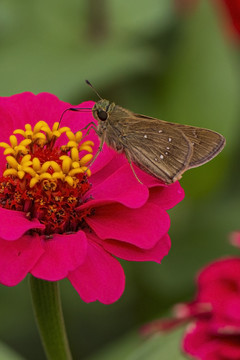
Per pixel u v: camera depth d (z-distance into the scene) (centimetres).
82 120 32
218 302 32
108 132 30
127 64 37
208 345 32
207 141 30
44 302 30
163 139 30
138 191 30
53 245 29
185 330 33
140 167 31
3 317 37
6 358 32
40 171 30
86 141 31
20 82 37
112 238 29
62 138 32
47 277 29
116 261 29
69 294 37
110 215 30
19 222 29
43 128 31
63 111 32
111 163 32
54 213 30
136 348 34
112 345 36
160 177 30
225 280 32
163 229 29
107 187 31
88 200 31
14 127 31
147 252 30
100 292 29
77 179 30
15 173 30
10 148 30
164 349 33
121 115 30
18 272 29
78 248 29
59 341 31
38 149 31
